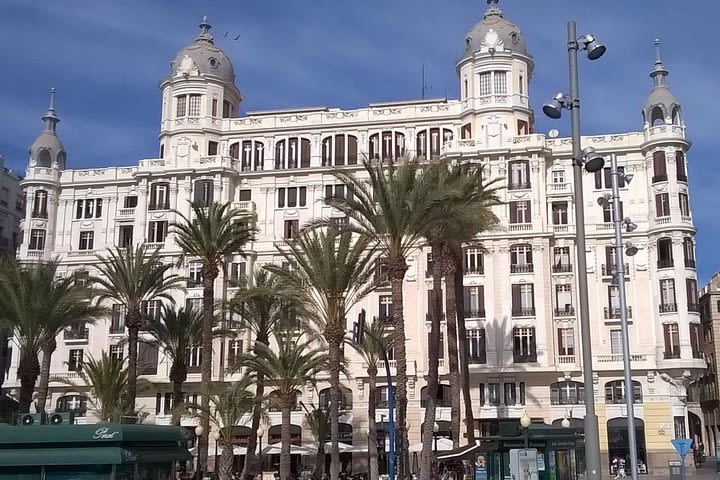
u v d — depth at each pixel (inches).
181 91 3371.1
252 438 2185.0
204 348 2086.6
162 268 2269.9
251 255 3181.6
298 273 1905.8
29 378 1964.8
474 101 3159.5
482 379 2903.5
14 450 981.8
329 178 3238.2
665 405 2832.2
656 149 3011.8
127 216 3316.9
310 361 2178.9
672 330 2864.2
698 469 2979.8
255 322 2282.2
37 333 1993.1
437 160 1840.6
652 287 2940.5
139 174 3284.9
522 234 2977.4
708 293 3917.3
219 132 3356.3
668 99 3041.3
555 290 3004.4
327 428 2706.7
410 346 2989.7
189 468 2790.4
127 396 2223.2
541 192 3029.0
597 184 3075.8
